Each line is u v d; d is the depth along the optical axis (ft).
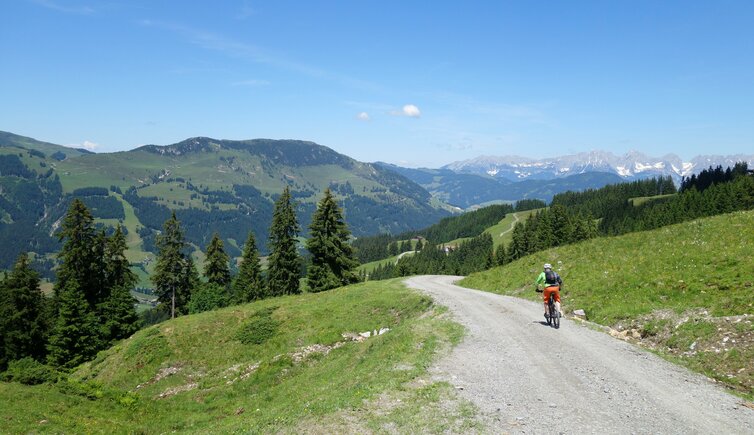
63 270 184.96
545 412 32.68
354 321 107.04
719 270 68.49
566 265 104.22
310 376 79.82
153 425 71.61
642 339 58.85
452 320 68.18
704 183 590.14
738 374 43.45
